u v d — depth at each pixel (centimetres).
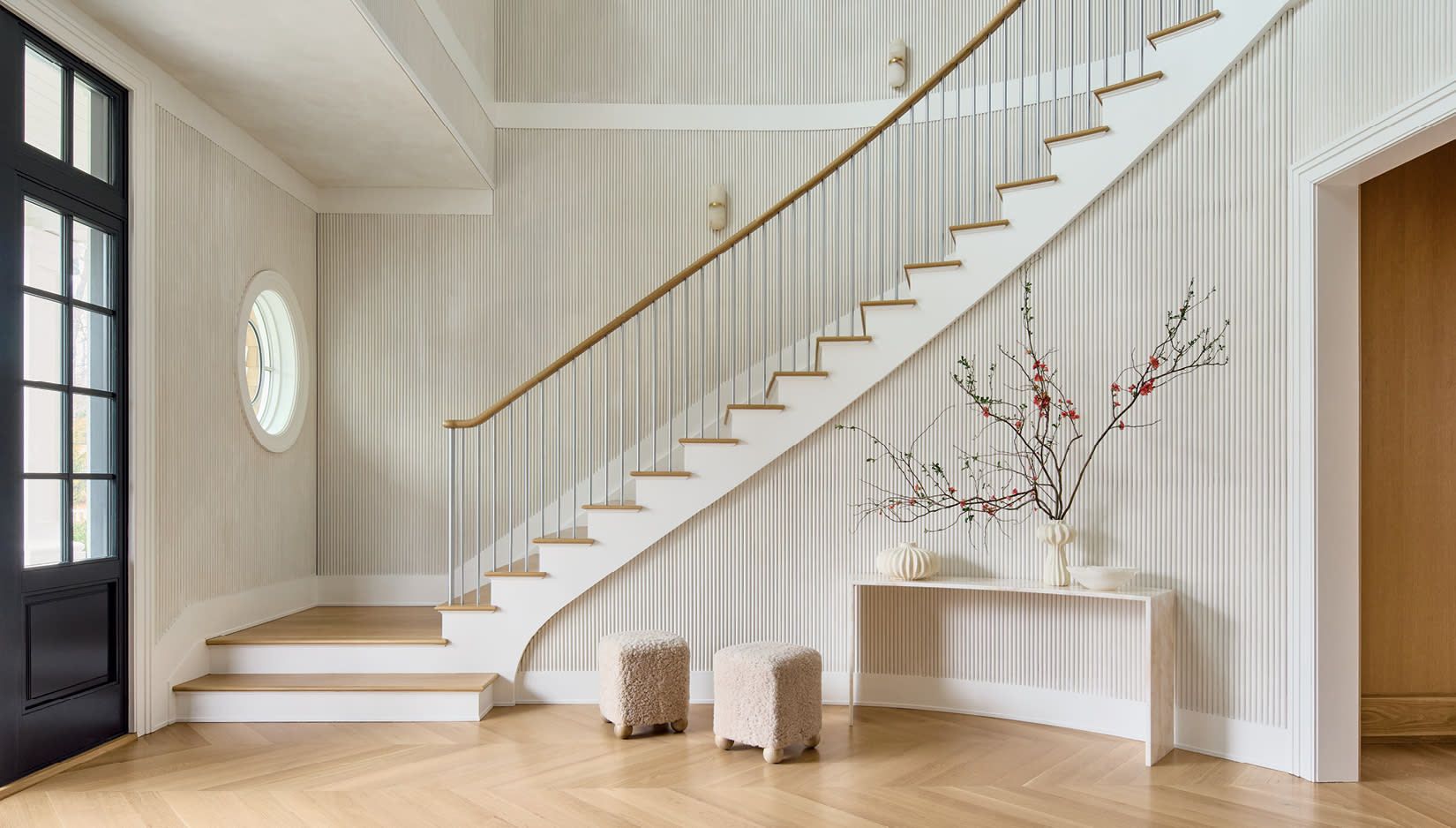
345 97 477
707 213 631
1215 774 367
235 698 446
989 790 348
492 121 623
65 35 375
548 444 620
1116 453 425
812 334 615
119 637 414
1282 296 376
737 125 633
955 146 602
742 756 391
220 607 493
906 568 434
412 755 392
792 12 637
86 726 391
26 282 366
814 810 327
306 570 601
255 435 531
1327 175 350
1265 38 384
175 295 454
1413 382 414
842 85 634
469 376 622
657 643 424
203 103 480
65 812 327
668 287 491
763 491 477
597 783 357
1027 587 412
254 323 579
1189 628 402
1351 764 357
